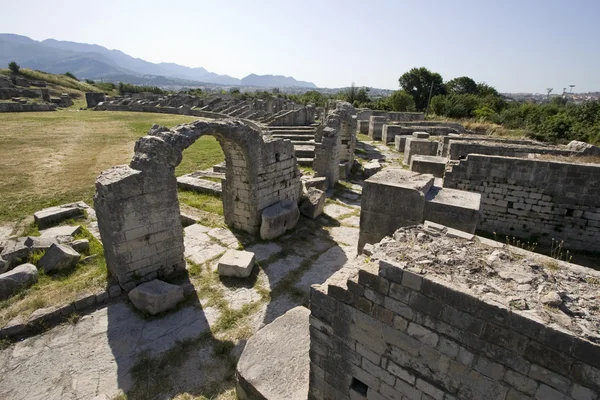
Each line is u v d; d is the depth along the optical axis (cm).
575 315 295
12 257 837
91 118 3903
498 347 303
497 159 1135
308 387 484
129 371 582
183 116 4469
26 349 619
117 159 1973
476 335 312
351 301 392
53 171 1684
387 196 760
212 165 1936
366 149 2591
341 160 1931
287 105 4853
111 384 557
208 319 710
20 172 1645
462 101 4466
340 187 1664
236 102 5300
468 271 355
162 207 799
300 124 3656
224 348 630
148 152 762
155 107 4953
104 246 796
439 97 4634
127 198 733
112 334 660
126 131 3023
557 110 3481
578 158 1248
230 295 790
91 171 1706
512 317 289
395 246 410
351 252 1010
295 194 1268
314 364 454
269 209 1098
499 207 1174
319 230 1159
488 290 320
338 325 413
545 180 1088
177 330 676
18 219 1132
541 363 285
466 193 775
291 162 1210
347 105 1989
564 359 272
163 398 534
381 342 381
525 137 2545
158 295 707
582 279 354
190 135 838
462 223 699
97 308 727
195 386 557
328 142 1587
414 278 336
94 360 601
